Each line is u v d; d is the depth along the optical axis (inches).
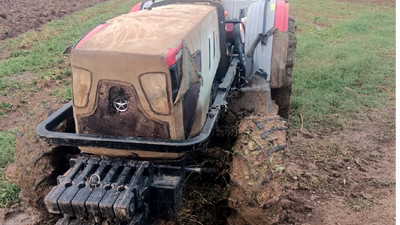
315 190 165.9
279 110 200.4
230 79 140.1
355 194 163.3
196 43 109.3
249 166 115.6
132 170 103.1
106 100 97.3
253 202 112.2
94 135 100.8
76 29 448.8
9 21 489.1
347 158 189.8
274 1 187.2
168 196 102.3
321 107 243.9
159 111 95.8
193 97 106.9
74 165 105.2
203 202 143.7
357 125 225.8
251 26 176.7
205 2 143.6
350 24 493.0
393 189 166.4
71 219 97.7
